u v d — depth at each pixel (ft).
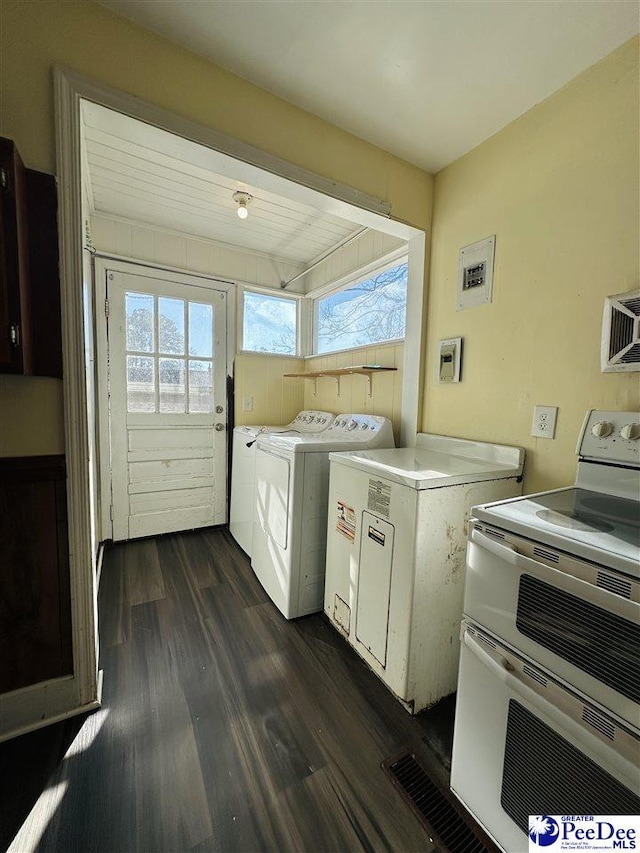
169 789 3.41
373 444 6.76
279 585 6.31
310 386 10.56
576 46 3.92
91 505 4.29
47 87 3.53
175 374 9.08
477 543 3.18
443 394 6.19
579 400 4.35
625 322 3.85
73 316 3.84
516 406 5.05
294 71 4.37
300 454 6.00
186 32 3.94
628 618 2.21
